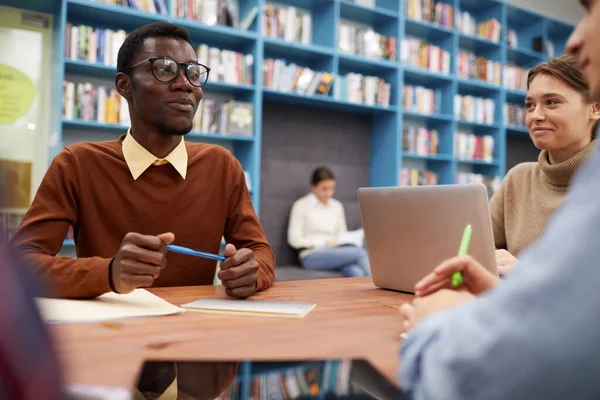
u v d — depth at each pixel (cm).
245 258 110
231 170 159
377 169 500
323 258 390
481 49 570
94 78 367
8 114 338
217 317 88
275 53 443
